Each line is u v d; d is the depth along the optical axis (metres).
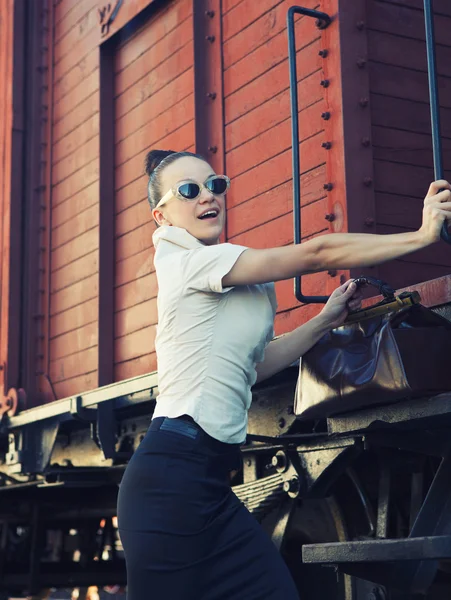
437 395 2.59
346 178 4.02
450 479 2.90
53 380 6.91
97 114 6.58
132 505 2.18
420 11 4.40
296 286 3.03
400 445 3.03
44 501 7.22
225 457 2.23
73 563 7.84
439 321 2.59
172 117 5.69
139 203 6.05
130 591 2.16
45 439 5.92
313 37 4.34
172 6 5.79
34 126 7.52
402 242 2.13
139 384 4.58
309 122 4.32
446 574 3.95
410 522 3.72
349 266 2.19
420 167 4.25
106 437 5.17
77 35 7.07
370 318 2.67
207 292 2.25
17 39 7.75
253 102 4.80
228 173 4.96
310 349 2.80
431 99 2.60
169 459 2.17
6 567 7.91
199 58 5.32
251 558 2.18
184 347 2.25
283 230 4.46
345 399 2.68
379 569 2.85
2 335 7.33
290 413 3.95
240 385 2.27
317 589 4.46
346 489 4.20
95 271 6.43
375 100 4.18
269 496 3.87
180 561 2.13
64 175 7.10
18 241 7.44
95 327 6.35
